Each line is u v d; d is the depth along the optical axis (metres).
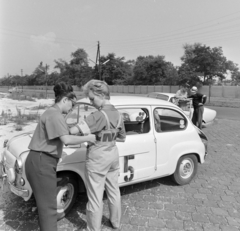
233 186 4.30
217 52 29.67
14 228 2.94
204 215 3.34
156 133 3.80
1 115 11.67
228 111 17.64
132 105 3.66
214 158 5.87
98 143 2.55
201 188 4.19
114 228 2.98
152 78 51.94
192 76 30.28
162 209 3.46
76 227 2.98
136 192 3.99
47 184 2.35
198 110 7.98
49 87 74.44
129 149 3.45
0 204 3.49
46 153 2.34
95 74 59.66
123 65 60.97
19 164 2.86
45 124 2.31
